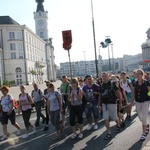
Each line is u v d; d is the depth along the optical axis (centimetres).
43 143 846
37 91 1139
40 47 12312
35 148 793
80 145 784
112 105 829
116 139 818
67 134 955
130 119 1153
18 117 1507
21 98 959
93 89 984
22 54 9356
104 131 952
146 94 780
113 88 827
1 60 8850
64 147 776
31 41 10506
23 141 895
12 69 9100
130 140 793
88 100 989
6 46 9038
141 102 786
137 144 743
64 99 1091
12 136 984
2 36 9012
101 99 838
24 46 9394
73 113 870
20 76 9256
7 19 9450
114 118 837
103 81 841
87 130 989
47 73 13812
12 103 966
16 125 1000
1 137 975
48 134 980
